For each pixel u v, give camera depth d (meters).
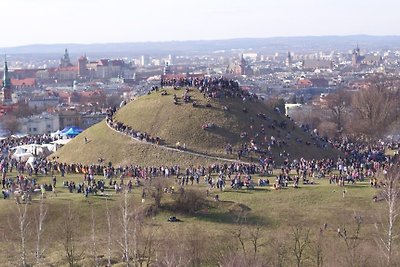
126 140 163.38
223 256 88.44
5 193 120.19
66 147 173.25
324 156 163.75
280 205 117.56
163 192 119.62
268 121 173.00
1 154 168.62
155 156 154.88
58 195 121.81
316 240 99.25
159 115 170.62
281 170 142.25
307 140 171.75
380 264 86.00
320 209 114.62
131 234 97.88
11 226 104.50
